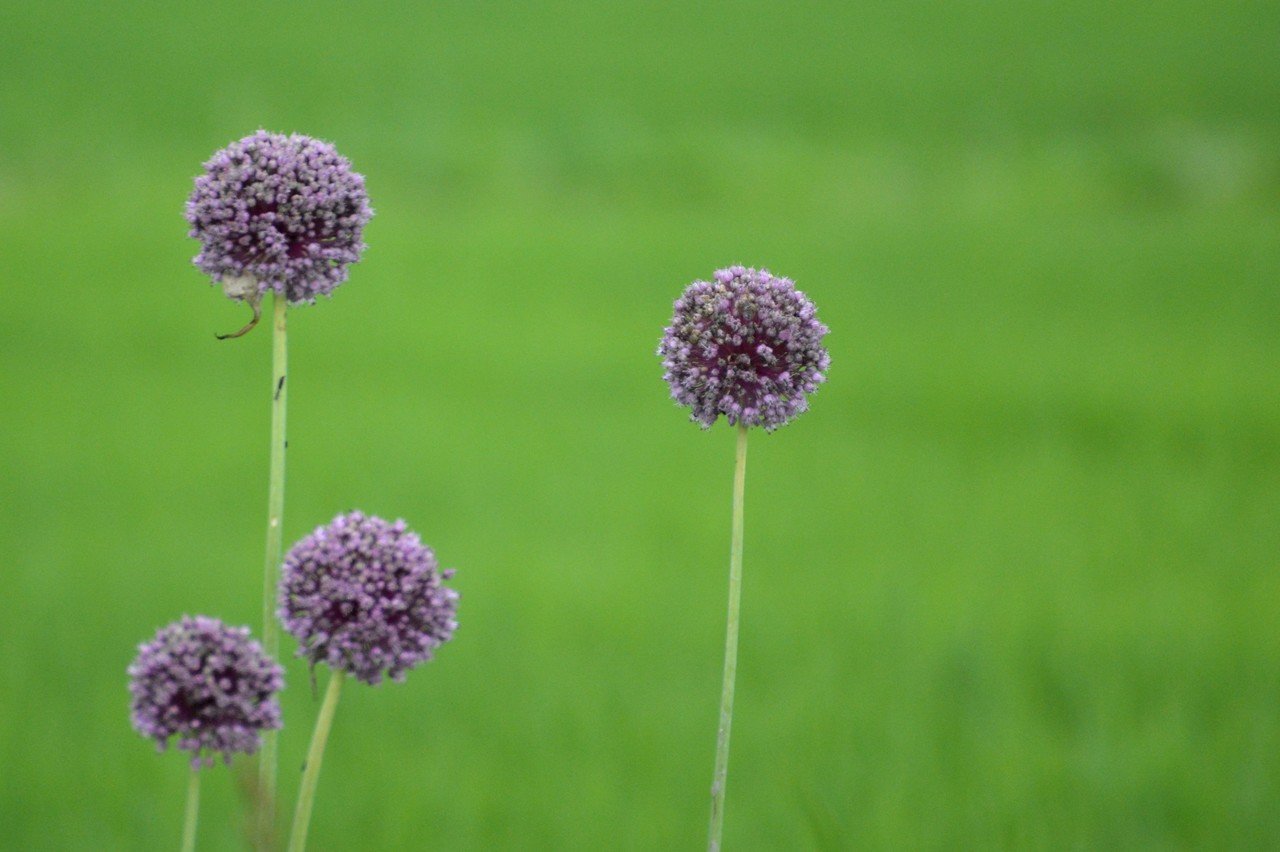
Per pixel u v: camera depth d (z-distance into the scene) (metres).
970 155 70.69
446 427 25.17
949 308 36.66
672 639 15.77
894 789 11.85
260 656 4.21
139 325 32.44
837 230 49.94
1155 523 19.67
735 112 79.38
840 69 92.00
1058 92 83.44
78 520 19.61
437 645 4.45
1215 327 33.84
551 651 15.44
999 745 12.88
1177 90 82.19
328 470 22.36
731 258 43.00
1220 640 15.37
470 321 33.91
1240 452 23.52
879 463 23.44
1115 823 11.38
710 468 23.16
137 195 53.44
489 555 18.44
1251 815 11.46
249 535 19.14
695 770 12.65
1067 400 27.17
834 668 14.69
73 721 13.36
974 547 18.88
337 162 4.83
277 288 4.63
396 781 12.39
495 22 105.44
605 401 27.45
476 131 70.94
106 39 87.81
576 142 69.38
